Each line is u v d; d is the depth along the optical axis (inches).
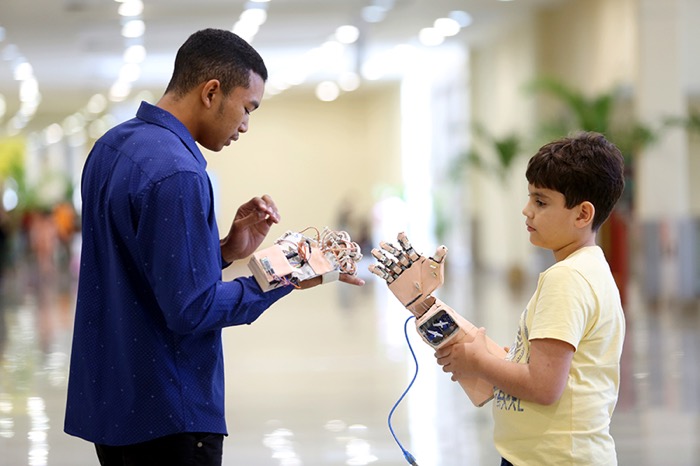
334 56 1067.3
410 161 1363.2
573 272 100.0
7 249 1145.4
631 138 602.9
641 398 301.0
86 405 115.6
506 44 920.9
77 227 1342.3
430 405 296.8
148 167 109.3
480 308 599.2
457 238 1177.4
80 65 1034.1
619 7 665.6
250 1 725.9
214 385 113.7
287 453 238.2
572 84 774.5
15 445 252.1
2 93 1254.9
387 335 481.1
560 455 99.7
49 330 524.4
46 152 1926.7
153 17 773.3
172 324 107.0
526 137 797.2
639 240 606.2
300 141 1567.4
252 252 133.7
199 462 112.3
